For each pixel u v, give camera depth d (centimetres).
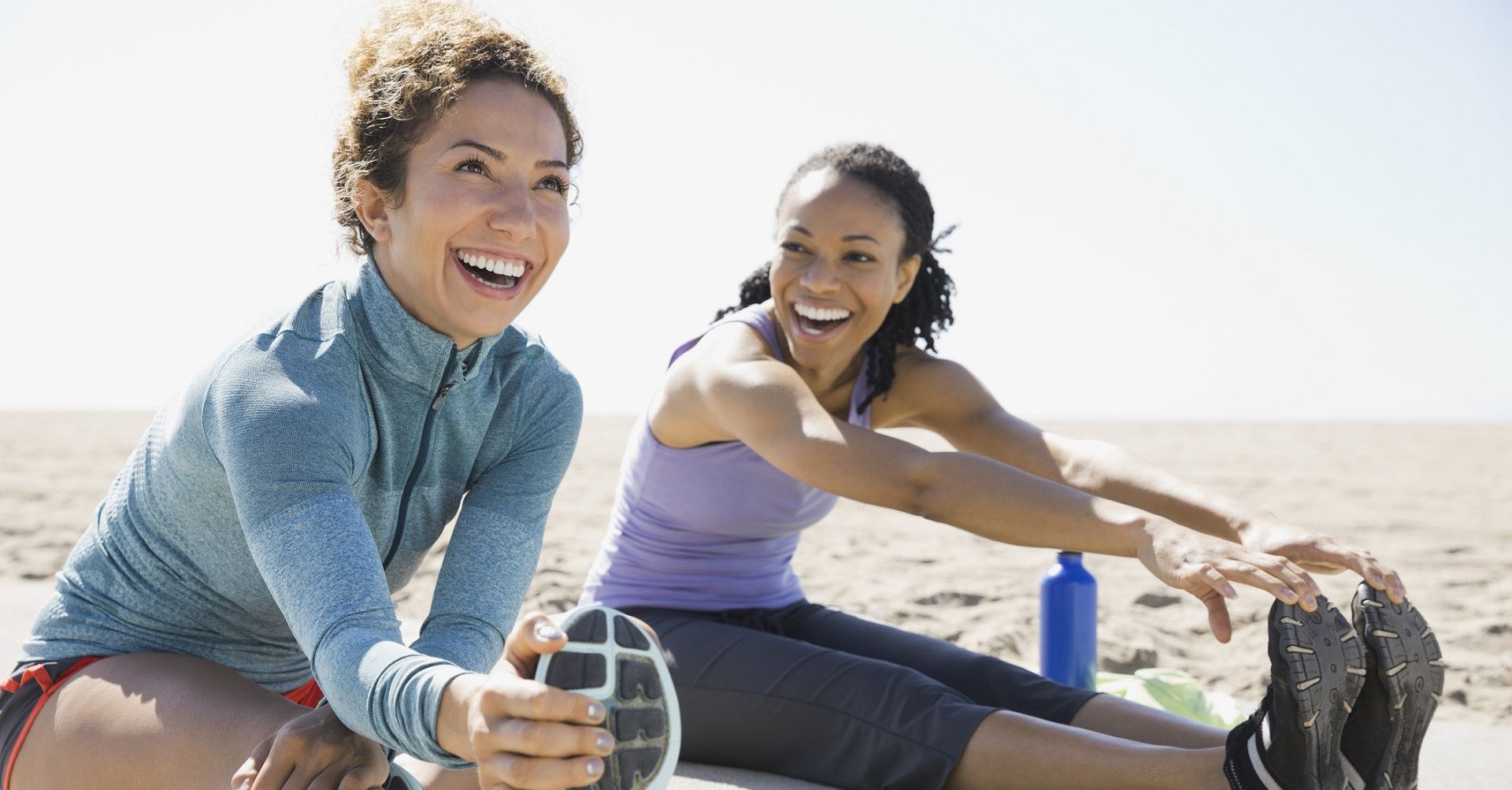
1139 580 518
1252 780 170
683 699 231
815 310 254
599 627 133
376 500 171
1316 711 164
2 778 169
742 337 247
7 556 536
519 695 118
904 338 273
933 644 242
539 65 166
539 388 184
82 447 1202
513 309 165
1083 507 189
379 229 164
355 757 138
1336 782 169
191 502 162
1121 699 220
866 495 208
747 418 225
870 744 208
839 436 212
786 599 263
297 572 141
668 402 246
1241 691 340
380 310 163
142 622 170
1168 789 179
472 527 175
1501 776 250
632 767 131
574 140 177
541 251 164
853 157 257
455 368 168
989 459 202
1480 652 388
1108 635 387
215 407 153
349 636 135
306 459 148
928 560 571
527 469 182
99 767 156
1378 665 173
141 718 155
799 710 218
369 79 162
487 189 159
